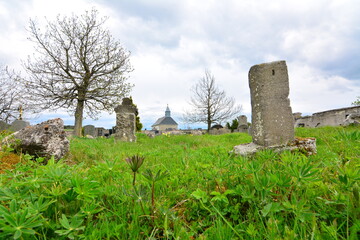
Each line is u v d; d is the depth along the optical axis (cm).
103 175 208
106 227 116
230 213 155
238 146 507
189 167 290
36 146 438
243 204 158
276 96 498
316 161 260
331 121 1920
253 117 523
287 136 486
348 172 129
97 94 2008
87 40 2025
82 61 1988
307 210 121
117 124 1204
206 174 212
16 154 386
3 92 2128
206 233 126
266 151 238
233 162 230
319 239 100
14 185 124
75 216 110
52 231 110
